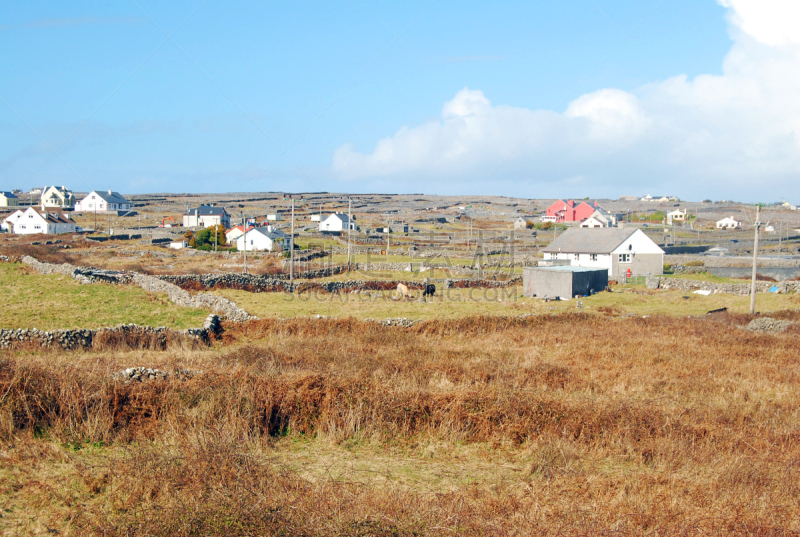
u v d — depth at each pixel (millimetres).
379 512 10391
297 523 9797
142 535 9555
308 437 15188
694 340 28641
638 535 10172
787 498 11875
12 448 12961
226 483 11266
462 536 9906
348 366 20453
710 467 13266
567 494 11898
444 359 23000
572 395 18391
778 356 25438
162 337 26344
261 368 19391
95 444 13828
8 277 39281
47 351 23375
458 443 15086
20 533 9773
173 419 14625
